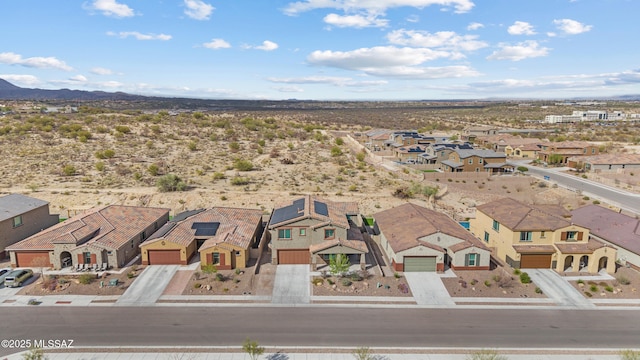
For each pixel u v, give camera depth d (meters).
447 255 41.88
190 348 27.62
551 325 30.89
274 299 34.66
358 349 26.62
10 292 35.34
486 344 28.36
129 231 44.47
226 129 133.12
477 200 69.75
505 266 42.00
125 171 74.62
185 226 44.78
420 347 27.95
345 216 46.53
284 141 123.81
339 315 32.16
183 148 101.56
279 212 46.41
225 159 91.31
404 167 89.06
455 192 73.00
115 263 40.19
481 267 40.28
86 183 67.75
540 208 48.81
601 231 45.72
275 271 40.28
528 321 31.45
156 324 30.59
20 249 39.94
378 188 71.38
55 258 39.91
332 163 90.88
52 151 88.62
